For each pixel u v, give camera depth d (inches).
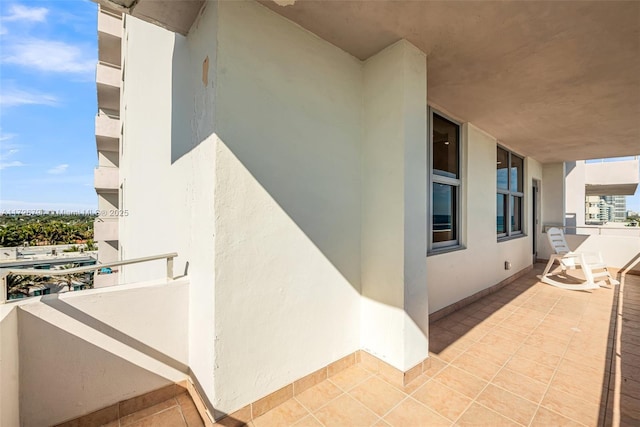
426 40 78.2
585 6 63.6
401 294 77.2
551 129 156.9
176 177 90.4
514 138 175.9
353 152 87.1
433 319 121.7
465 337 106.7
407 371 76.9
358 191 88.7
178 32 77.4
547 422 63.0
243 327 62.5
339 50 83.1
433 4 63.7
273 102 67.8
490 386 76.2
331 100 80.9
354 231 87.5
